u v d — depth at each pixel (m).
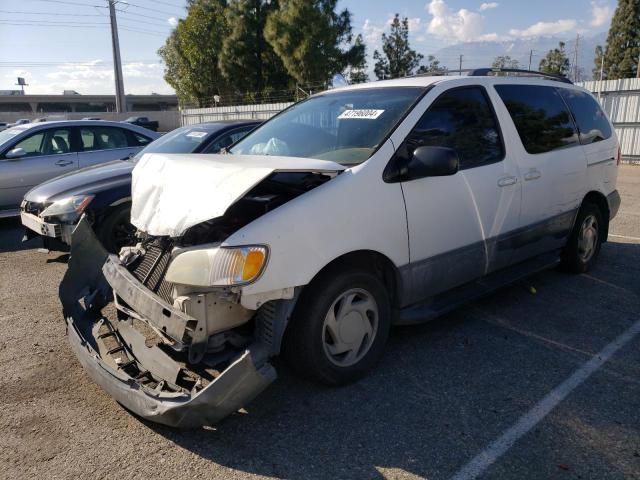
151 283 3.18
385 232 3.29
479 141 4.02
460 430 2.90
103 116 51.44
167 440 2.86
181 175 3.07
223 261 2.72
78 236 3.84
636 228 7.58
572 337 4.03
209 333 2.84
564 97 5.08
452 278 3.83
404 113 3.62
